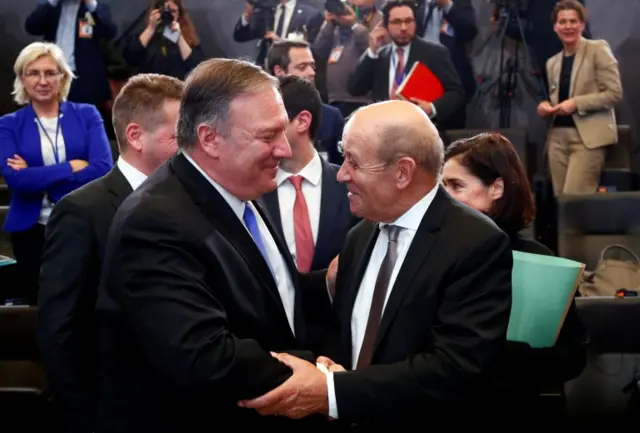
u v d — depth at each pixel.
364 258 1.94
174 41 5.86
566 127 5.27
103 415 1.73
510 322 2.04
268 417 1.80
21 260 4.02
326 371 1.76
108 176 2.19
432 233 1.79
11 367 3.16
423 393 1.69
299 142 2.72
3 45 7.18
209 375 1.58
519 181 2.18
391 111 1.80
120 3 6.92
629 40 6.64
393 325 1.77
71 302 2.05
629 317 2.84
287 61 3.99
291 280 1.94
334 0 5.62
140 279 1.62
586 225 4.30
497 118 6.52
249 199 1.79
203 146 1.72
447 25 5.90
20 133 3.96
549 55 5.91
